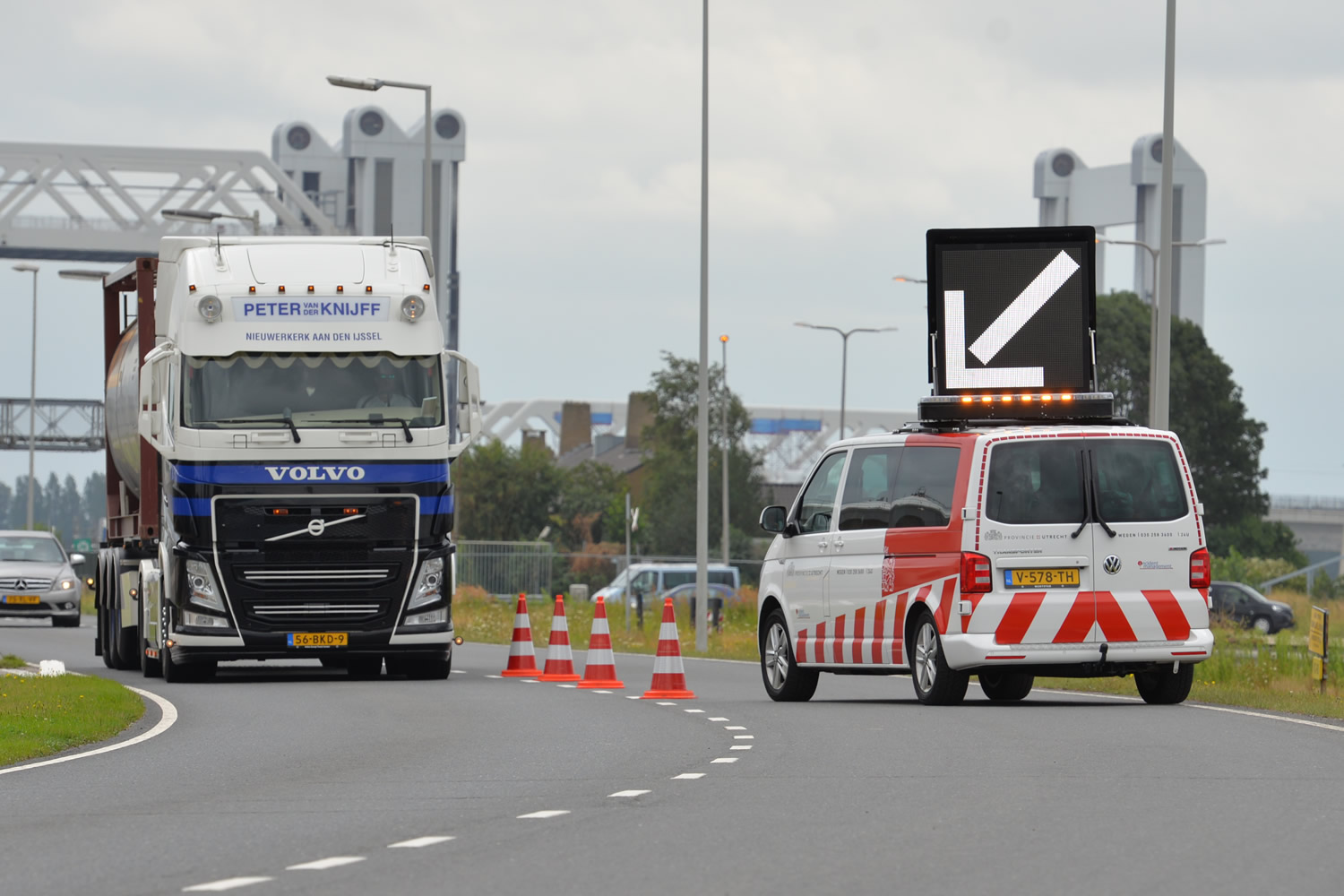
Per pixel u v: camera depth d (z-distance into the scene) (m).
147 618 71.00
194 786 36.34
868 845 27.86
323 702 57.78
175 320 66.19
